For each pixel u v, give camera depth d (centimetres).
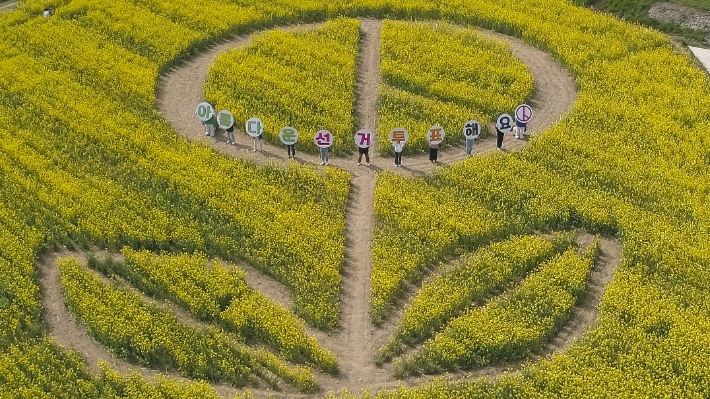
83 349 3197
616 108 4588
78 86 4791
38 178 4088
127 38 5297
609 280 3478
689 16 5678
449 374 3061
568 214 3784
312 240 3641
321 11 5738
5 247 3631
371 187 4072
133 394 2927
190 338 3164
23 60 5034
